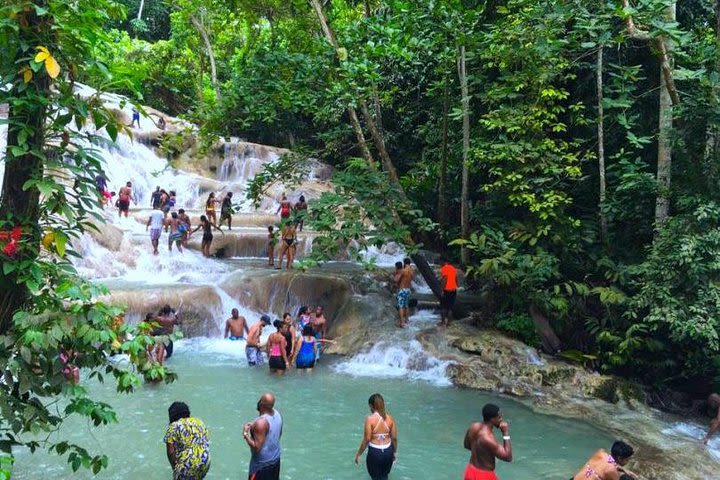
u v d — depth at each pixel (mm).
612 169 14102
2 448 3887
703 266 9445
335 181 12617
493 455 5793
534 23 10734
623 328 11680
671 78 9938
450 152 17688
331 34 13195
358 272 16016
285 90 12375
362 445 6832
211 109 12961
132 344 4129
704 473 7520
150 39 45312
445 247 19891
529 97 12891
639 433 8883
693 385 11398
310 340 11766
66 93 4023
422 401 10062
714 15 13844
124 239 16172
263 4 17500
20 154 3664
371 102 18250
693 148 10336
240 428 8438
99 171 4211
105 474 6777
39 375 3889
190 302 13430
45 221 4207
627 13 8531
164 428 8250
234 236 17984
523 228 12875
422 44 12023
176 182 22969
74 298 3965
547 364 11305
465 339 12219
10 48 3801
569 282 12180
